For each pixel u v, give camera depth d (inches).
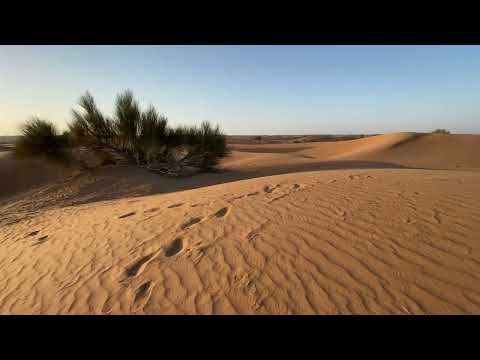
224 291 103.6
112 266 132.7
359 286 97.3
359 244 121.4
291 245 127.6
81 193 414.9
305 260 115.2
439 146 1119.0
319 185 221.9
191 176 542.6
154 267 125.1
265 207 180.1
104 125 494.3
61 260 150.3
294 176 283.7
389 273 101.3
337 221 145.4
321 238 130.3
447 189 179.8
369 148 1214.3
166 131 574.9
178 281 112.7
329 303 92.1
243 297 99.3
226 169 663.8
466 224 127.0
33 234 214.4
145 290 110.3
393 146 1161.4
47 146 487.2
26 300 117.0
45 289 123.1
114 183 453.7
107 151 533.6
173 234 157.4
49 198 400.5
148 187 429.1
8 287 131.2
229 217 170.9
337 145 1563.7
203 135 602.2
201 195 246.8
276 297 97.3
